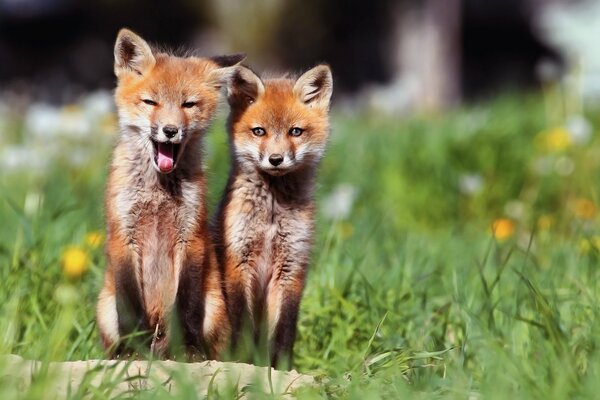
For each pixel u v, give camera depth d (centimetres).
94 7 5041
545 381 796
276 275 1098
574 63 2420
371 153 2153
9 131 2362
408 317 1085
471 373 863
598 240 1332
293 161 1089
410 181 1995
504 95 2827
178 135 1020
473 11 5128
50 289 1109
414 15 4638
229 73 1088
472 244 1580
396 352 949
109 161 1080
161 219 1039
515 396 766
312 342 1098
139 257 1039
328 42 4844
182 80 1052
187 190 1038
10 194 1661
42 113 2133
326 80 1155
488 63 5234
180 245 1036
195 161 1048
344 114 3138
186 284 1027
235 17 4625
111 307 1031
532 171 1972
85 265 1156
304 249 1105
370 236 1387
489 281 1204
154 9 4950
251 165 1100
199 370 868
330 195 1902
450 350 948
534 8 5050
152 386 832
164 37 4975
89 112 2033
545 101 2492
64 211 1322
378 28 4962
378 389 811
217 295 1055
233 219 1086
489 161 1992
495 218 1856
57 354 900
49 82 5094
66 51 5212
